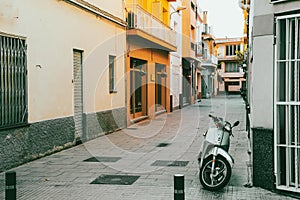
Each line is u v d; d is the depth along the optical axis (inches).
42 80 391.2
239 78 2497.5
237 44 2480.3
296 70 246.5
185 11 1183.6
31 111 370.9
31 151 368.5
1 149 324.8
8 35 337.4
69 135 443.5
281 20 254.7
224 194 257.6
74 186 282.0
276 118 255.6
